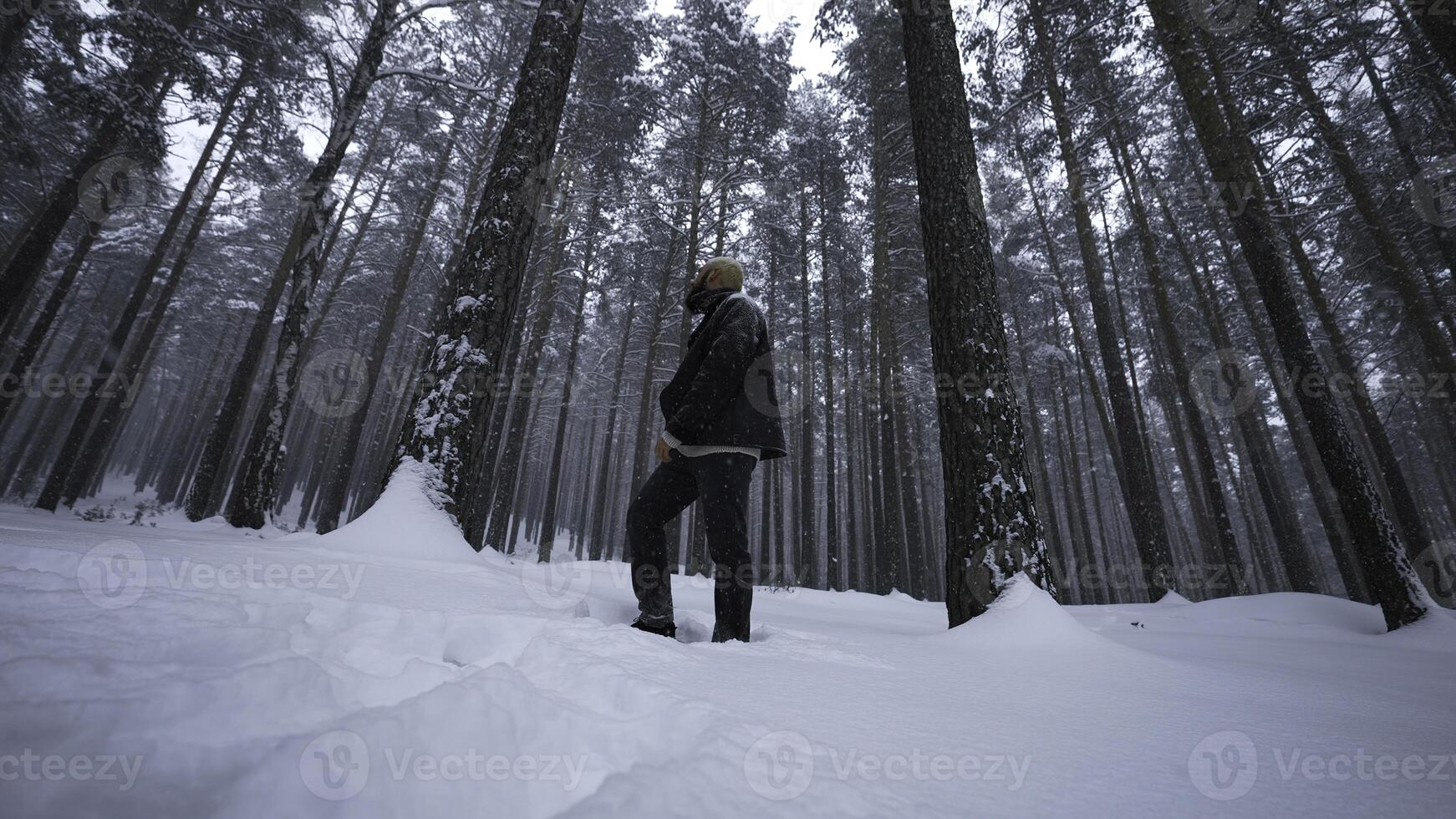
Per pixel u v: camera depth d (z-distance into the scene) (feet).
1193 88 20.30
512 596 5.40
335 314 87.15
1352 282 43.52
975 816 1.66
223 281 88.99
